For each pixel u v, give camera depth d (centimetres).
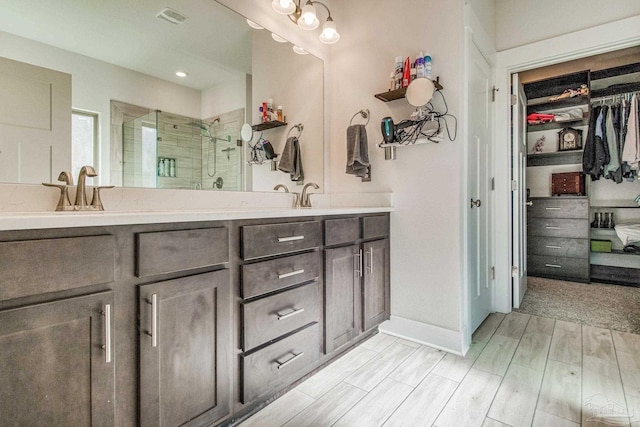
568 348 196
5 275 74
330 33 207
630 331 221
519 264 275
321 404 143
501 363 179
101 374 89
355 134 222
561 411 137
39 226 78
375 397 148
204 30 173
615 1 212
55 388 81
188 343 108
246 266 126
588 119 353
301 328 150
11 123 115
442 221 197
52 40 125
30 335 77
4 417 74
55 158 124
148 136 151
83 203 121
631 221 360
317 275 160
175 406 104
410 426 129
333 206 249
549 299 295
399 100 216
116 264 92
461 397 147
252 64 196
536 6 241
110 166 138
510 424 129
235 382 124
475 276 221
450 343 193
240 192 190
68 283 83
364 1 232
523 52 245
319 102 242
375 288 202
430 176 202
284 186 217
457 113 191
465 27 193
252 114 197
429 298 202
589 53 223
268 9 205
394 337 215
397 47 215
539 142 402
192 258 109
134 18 148
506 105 255
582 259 354
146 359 98
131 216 93
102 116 137
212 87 176
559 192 382
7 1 116
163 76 157
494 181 260
